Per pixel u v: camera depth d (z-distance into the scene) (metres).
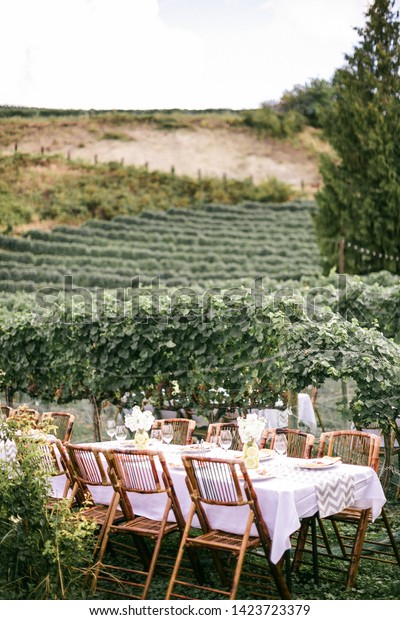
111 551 5.22
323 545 5.27
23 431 4.14
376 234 25.00
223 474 4.15
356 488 4.52
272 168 53.97
